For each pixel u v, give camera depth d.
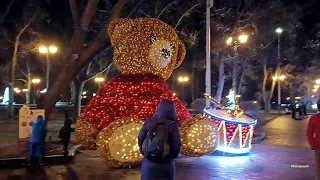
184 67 54.72
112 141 11.49
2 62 42.12
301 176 11.52
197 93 60.16
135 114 12.41
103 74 39.59
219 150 15.34
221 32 33.31
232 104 15.89
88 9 15.34
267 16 38.50
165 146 6.36
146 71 12.89
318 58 54.94
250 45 38.88
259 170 12.40
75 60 15.20
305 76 55.62
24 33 36.41
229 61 42.12
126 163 11.82
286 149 17.56
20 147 15.53
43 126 13.36
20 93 73.88
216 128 13.04
